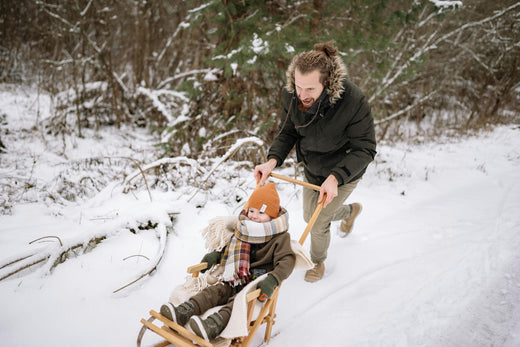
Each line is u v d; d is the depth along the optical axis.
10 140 6.07
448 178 6.14
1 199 4.04
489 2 8.84
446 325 2.54
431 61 10.14
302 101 2.52
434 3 5.76
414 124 10.69
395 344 2.39
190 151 5.55
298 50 5.19
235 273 2.35
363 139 2.65
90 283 2.83
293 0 5.84
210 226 2.52
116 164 5.62
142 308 2.66
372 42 5.75
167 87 8.76
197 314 2.16
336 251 3.69
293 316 2.73
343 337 2.48
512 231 3.95
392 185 5.78
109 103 7.98
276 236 2.42
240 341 2.21
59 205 4.07
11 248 3.17
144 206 3.88
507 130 9.73
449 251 3.60
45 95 8.84
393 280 3.14
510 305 2.73
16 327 2.36
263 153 4.89
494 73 10.88
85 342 2.32
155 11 8.90
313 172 2.96
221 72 6.07
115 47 9.75
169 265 3.19
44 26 9.67
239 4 5.55
